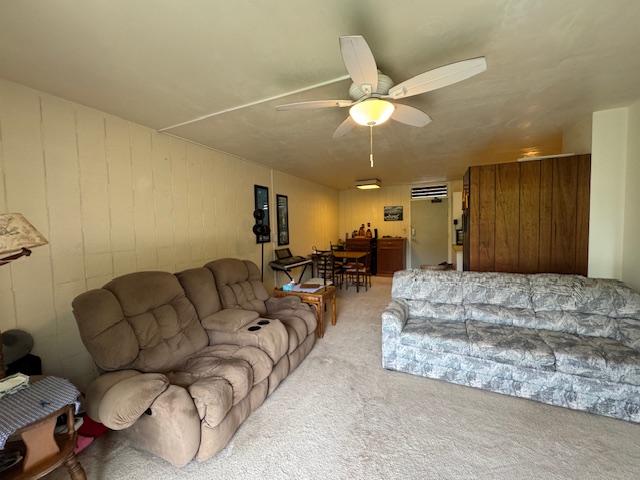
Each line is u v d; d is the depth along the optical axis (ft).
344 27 4.54
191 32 4.58
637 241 8.07
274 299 10.21
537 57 5.53
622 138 8.42
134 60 5.33
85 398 5.22
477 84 6.64
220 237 12.10
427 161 14.78
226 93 6.73
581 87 6.91
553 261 9.73
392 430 5.76
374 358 8.89
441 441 5.44
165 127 8.95
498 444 5.33
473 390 7.02
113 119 7.97
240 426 5.91
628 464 4.83
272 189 16.03
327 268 18.98
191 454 4.75
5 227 4.15
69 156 6.99
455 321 8.42
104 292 5.83
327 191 23.86
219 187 12.03
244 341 7.02
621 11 4.27
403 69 5.86
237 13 4.17
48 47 4.86
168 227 9.69
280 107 5.71
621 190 8.56
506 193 10.19
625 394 5.76
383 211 25.32
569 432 5.57
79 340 7.11
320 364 8.51
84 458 5.17
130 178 8.43
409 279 9.43
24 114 6.19
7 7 3.87
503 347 6.71
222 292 8.73
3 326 5.86
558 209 9.59
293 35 4.72
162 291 6.93
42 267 6.48
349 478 4.70
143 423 5.03
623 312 7.08
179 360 6.44
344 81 6.27
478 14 4.32
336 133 7.39
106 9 4.00
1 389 4.01
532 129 10.02
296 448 5.35
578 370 6.06
